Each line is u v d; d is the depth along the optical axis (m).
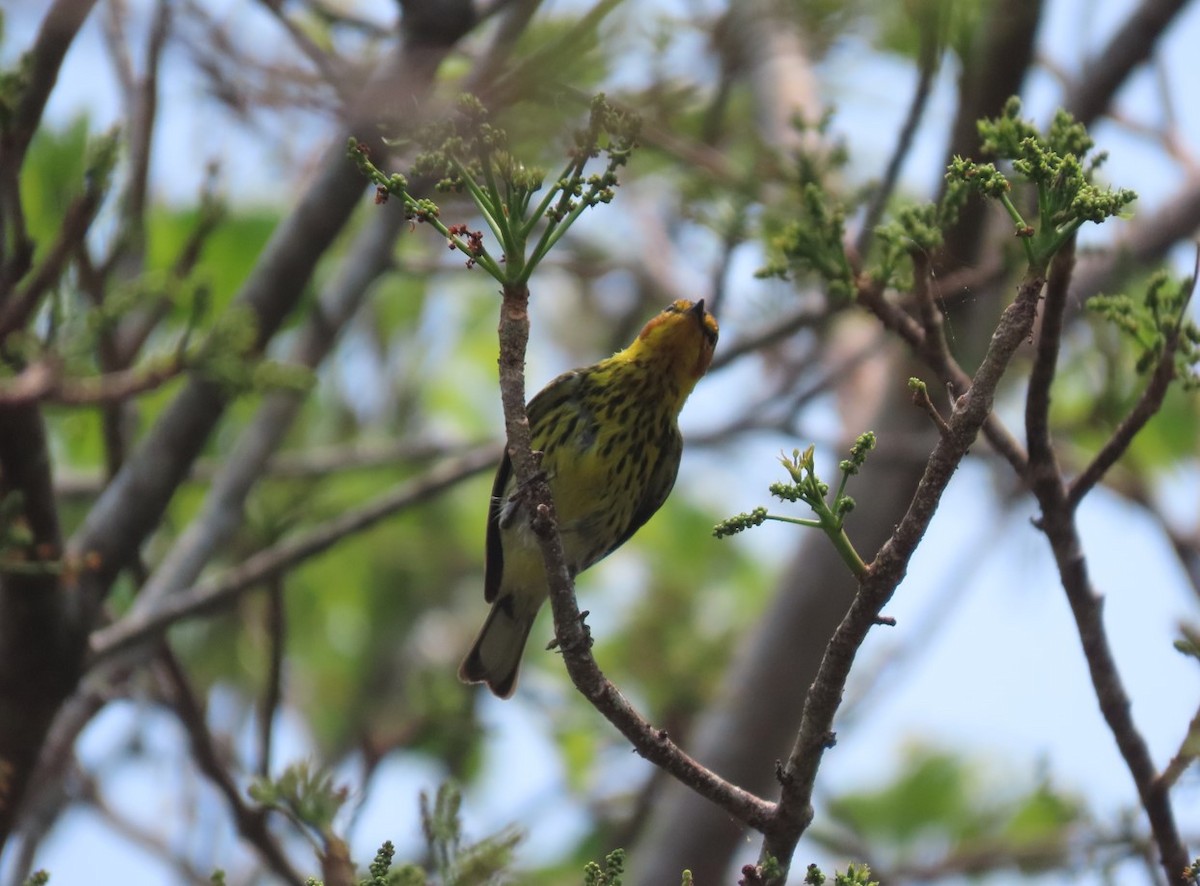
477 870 7.09
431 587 16.78
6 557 8.35
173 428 9.83
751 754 12.52
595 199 5.58
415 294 17.34
